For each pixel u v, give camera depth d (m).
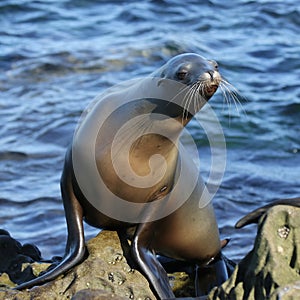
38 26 52.38
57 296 19.19
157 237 21.70
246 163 35.59
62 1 56.53
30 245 23.39
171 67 20.27
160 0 56.81
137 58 46.78
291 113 40.38
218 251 23.16
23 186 32.66
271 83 44.22
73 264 19.86
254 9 55.94
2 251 22.44
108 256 20.02
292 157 36.53
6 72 44.38
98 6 56.19
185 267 22.95
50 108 40.31
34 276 21.78
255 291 16.66
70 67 45.22
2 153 35.44
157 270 19.97
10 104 40.88
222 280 22.14
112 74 44.91
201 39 50.56
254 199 31.78
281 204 18.12
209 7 56.41
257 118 39.59
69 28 52.12
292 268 16.61
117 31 51.69
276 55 48.22
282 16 54.84
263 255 16.77
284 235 16.97
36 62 45.34
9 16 53.97
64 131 37.84
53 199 31.45
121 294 19.23
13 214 30.36
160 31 51.69
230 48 49.31
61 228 29.36
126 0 57.41
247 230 29.03
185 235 22.03
